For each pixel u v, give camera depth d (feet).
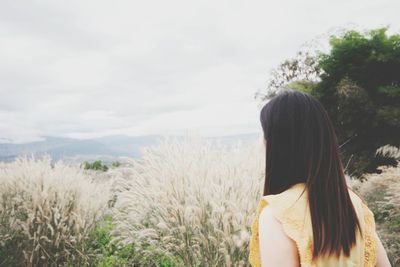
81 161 18.10
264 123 3.70
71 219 13.96
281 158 3.55
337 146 3.59
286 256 3.09
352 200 3.83
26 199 14.30
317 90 40.81
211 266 9.93
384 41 38.83
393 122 35.09
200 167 12.01
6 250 14.02
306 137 3.48
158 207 11.35
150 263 11.97
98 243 14.53
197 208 10.12
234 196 10.25
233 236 9.29
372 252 3.61
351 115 36.70
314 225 3.19
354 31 40.78
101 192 16.96
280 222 3.19
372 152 36.04
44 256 13.35
